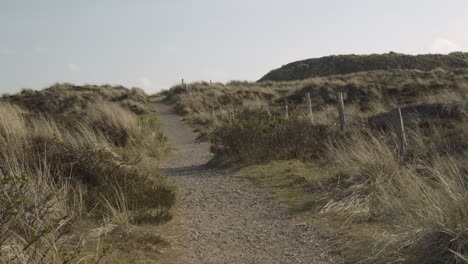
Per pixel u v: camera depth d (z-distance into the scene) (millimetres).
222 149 12008
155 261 5184
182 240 6004
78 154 7875
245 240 6004
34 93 42062
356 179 7879
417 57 89188
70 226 5426
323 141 11812
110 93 41469
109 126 13539
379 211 6461
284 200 7777
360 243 5457
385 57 90000
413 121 12211
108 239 5551
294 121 11906
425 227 4836
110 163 8156
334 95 29531
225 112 24875
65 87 45812
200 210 7539
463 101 12984
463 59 89500
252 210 7398
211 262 5254
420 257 4625
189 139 19516
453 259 4410
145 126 14734
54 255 4418
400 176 7090
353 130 11523
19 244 4535
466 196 4941
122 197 6715
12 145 7492
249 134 11695
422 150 9000
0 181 5320
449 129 10766
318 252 5414
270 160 11172
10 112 9398
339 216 6633
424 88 26328
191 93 38250
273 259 5312
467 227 4570
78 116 14312
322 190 7969
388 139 10070
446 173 6988
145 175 8555
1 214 4828
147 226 6395
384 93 27328
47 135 8516
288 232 6211
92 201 6801
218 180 9789
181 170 11523
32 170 7043
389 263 4688
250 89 39094
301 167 10062
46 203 5562
